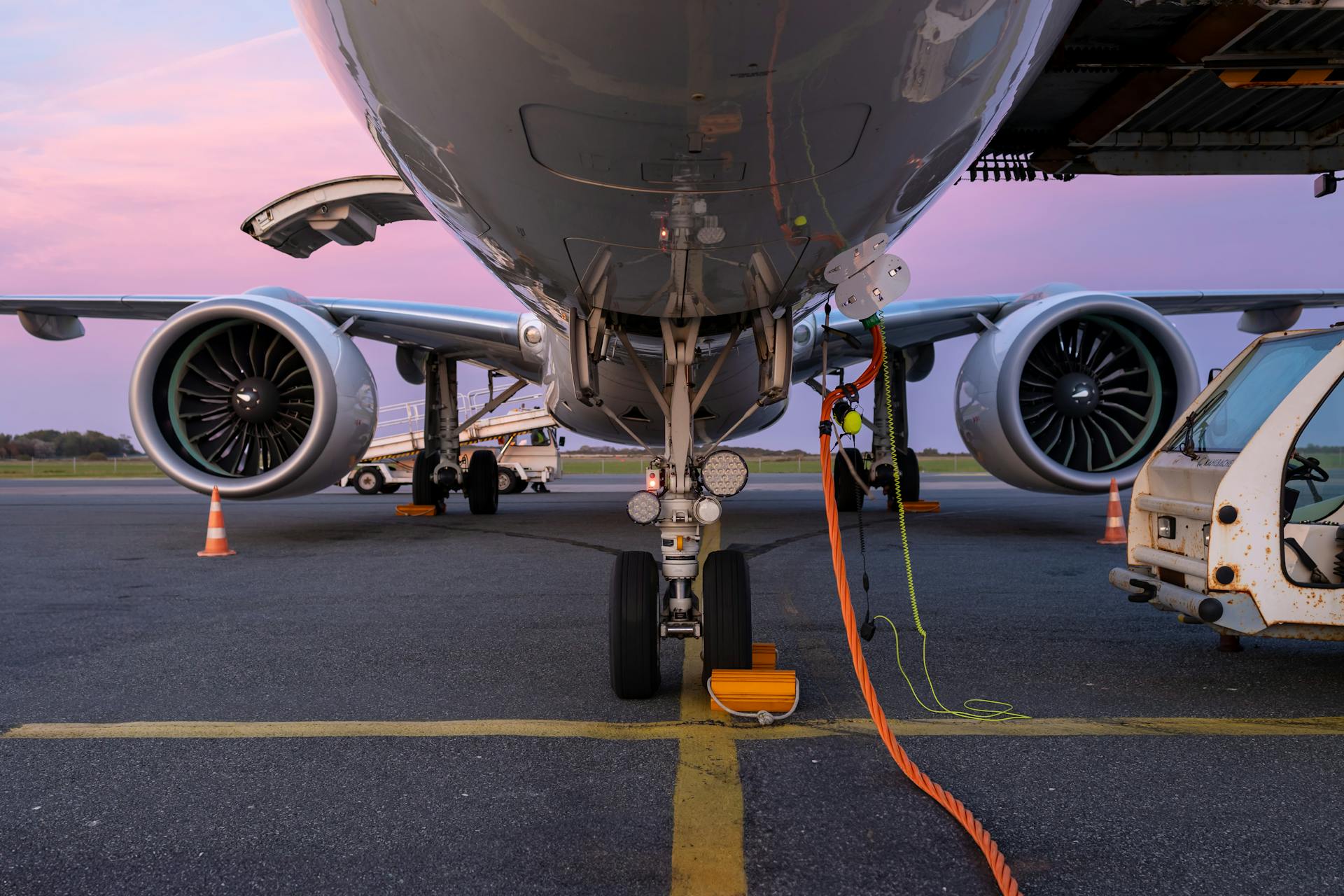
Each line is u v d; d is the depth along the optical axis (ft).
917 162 9.68
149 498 60.29
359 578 22.22
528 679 12.92
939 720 10.87
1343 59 16.88
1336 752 9.55
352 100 10.09
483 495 39.40
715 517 11.85
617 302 12.29
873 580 21.26
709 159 8.66
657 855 7.22
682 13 6.98
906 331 29.43
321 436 25.91
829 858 7.15
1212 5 15.37
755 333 13.58
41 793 8.67
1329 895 6.49
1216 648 14.47
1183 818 7.86
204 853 7.34
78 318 31.42
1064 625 16.17
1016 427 26.58
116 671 13.48
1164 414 27.27
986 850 7.13
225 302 26.14
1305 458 12.30
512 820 7.95
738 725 10.71
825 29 7.27
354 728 10.67
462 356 35.19
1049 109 20.52
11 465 189.98
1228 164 22.75
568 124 8.34
